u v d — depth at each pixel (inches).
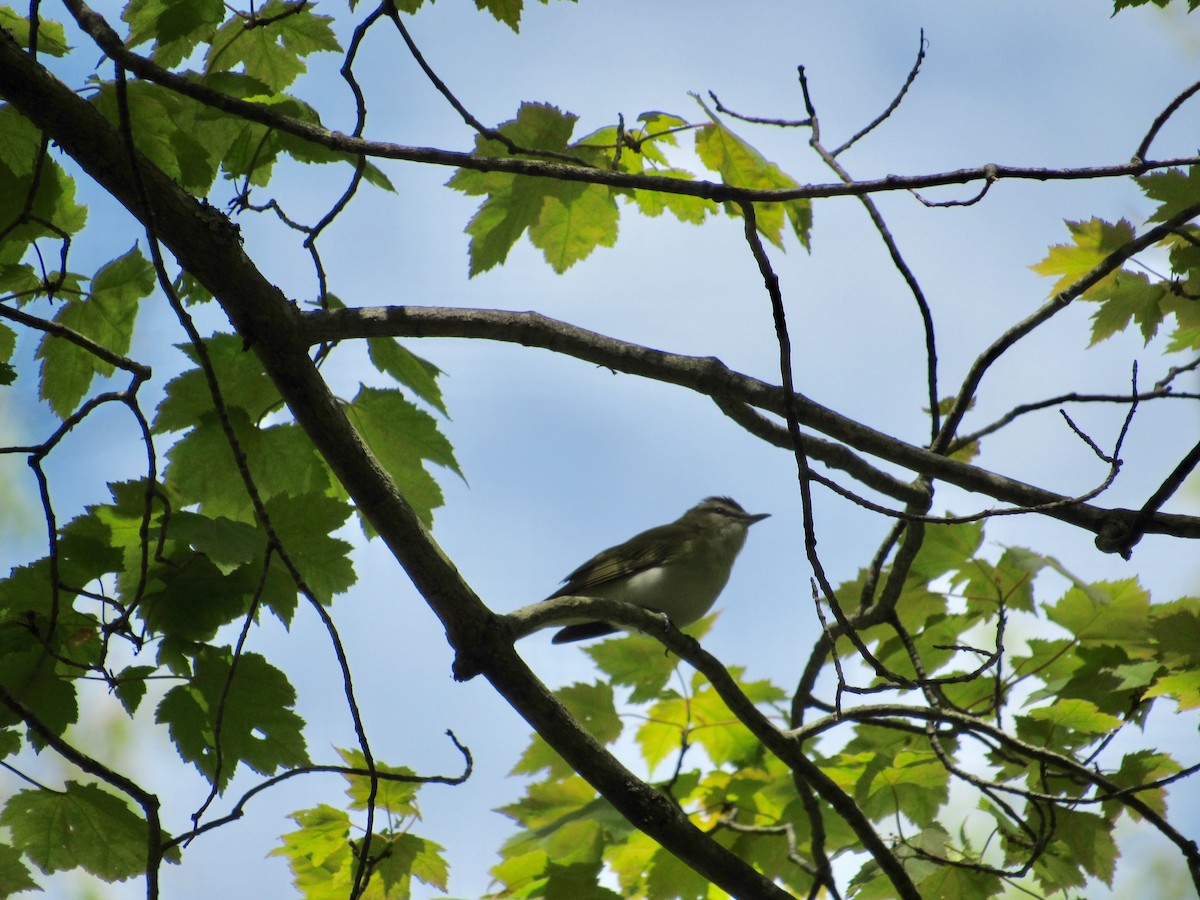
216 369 272.4
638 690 384.5
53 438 210.4
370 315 266.2
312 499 240.7
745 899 276.8
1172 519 245.9
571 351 277.6
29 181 264.7
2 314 215.8
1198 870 285.4
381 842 292.5
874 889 324.2
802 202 307.0
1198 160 235.8
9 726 224.2
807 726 306.0
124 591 227.9
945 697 325.4
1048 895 321.4
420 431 288.2
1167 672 333.1
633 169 309.3
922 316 324.5
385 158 244.5
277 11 281.1
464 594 262.2
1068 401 330.6
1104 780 290.8
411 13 282.5
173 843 201.8
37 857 235.5
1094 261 343.9
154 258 200.5
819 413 275.1
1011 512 227.9
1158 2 300.0
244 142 271.6
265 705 231.5
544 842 342.0
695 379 277.3
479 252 307.6
